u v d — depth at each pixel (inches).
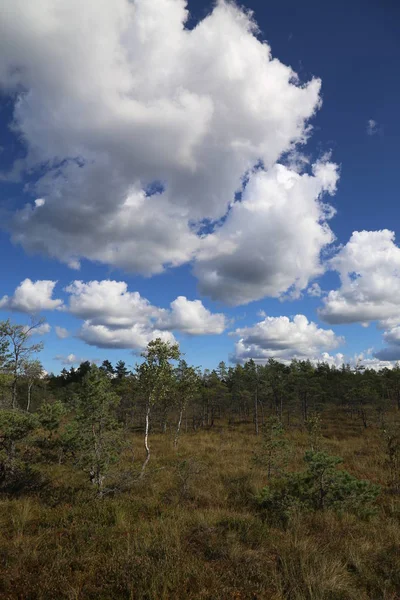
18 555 211.0
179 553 211.6
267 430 497.7
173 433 1042.7
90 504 328.2
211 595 170.6
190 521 280.4
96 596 171.9
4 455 390.9
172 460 583.2
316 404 1391.5
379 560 218.4
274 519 299.1
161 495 376.5
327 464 335.3
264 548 233.3
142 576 185.0
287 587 184.7
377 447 687.7
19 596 172.4
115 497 359.3
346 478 337.7
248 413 1528.1
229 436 967.6
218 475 476.7
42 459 436.8
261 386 1210.0
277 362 1443.2
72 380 2156.7
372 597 178.7
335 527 276.1
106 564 197.6
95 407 389.1
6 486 381.4
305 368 1761.8
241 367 1553.9
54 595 170.6
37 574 189.6
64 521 282.7
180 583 181.5
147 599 169.6
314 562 207.9
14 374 520.7
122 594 171.8
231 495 392.2
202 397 1258.6
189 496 372.5
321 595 172.2
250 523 274.2
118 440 405.1
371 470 518.3
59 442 428.5
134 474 409.7
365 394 1182.9
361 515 313.6
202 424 1296.8
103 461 372.8
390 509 335.9
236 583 184.1
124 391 938.7
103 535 249.0
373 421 1136.8
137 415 1077.8
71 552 218.8
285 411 1386.6
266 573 196.5
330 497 328.5
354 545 241.0
